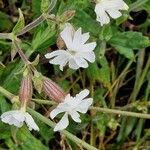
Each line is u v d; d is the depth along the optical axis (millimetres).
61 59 188
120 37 251
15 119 186
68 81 274
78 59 188
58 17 195
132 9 252
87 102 190
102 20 196
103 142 288
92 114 272
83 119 269
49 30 213
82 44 187
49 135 253
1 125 233
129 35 250
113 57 289
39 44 223
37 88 187
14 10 268
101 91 280
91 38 247
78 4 233
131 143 290
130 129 286
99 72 261
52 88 187
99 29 243
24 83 186
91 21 241
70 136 217
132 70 292
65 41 186
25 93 185
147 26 287
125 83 292
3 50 250
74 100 186
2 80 232
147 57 292
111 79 287
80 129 272
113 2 193
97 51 251
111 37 251
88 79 279
